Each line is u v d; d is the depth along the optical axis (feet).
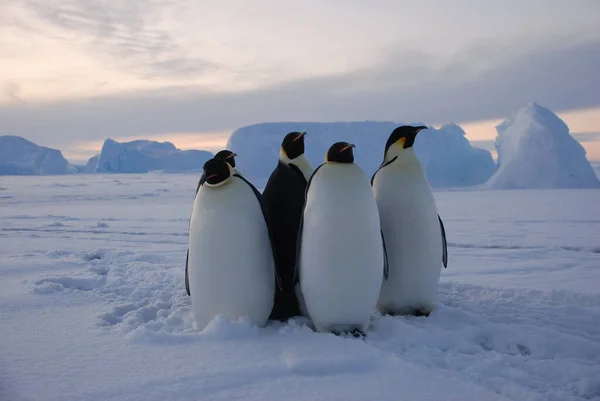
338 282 10.74
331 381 8.13
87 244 31.45
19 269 20.34
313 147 153.07
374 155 154.92
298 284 12.43
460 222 48.21
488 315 13.04
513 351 10.69
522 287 17.71
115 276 18.44
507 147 140.87
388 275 12.64
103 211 66.13
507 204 73.87
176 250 28.48
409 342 10.62
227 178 11.25
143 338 10.30
